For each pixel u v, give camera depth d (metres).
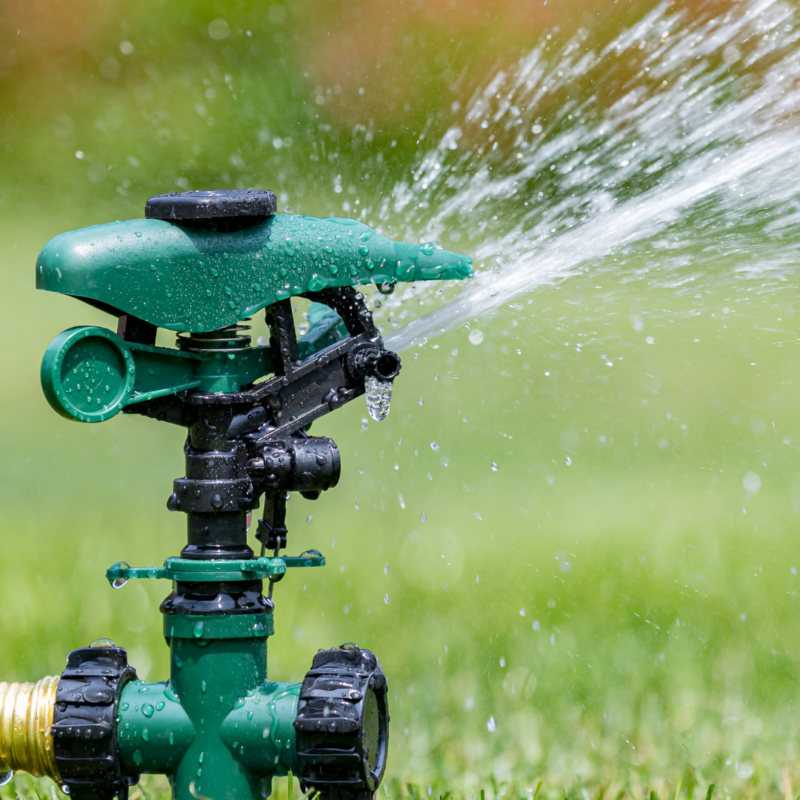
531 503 13.52
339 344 4.44
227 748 4.36
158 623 9.46
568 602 9.98
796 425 16.34
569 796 6.20
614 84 22.88
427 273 4.40
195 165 29.44
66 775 4.35
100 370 4.07
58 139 30.73
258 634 4.38
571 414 17.11
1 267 25.94
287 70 30.41
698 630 9.22
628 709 7.74
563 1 25.03
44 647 8.77
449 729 7.43
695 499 13.52
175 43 31.50
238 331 4.41
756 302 17.59
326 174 26.69
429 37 28.47
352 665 4.38
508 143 23.84
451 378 18.00
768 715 7.62
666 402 17.14
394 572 10.94
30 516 13.20
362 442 16.06
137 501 14.02
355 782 4.24
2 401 19.17
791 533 11.95
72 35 31.89
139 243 4.13
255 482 4.35
